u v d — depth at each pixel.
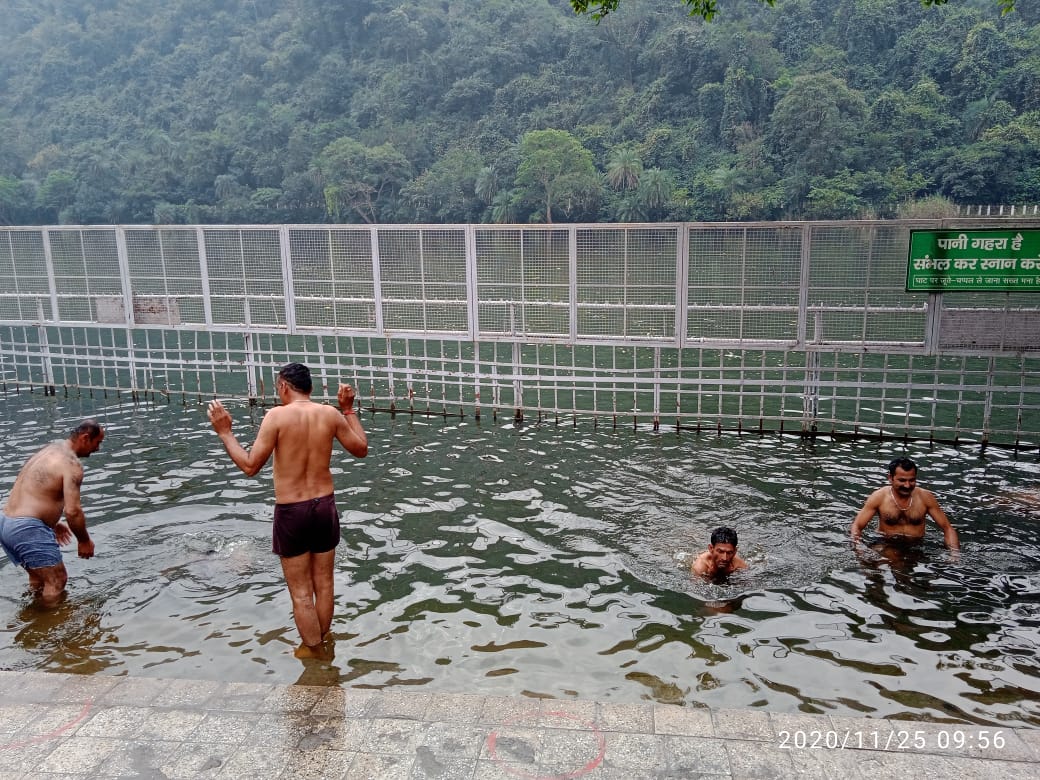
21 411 10.77
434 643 4.51
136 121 102.44
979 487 7.09
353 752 3.04
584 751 3.02
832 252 8.37
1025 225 7.69
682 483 7.34
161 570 5.50
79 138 100.81
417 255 9.83
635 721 3.23
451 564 5.64
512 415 10.55
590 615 4.82
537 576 5.40
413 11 101.75
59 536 5.27
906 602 4.91
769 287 8.62
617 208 72.81
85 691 3.54
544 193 72.69
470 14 103.00
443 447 8.80
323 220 85.69
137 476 7.74
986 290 7.96
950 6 81.56
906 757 2.96
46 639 4.56
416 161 87.44
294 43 103.88
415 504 6.92
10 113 108.56
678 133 78.81
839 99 71.38
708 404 11.83
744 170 71.00
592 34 92.19
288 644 4.50
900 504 5.87
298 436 4.25
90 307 11.23
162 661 4.32
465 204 78.75
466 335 9.88
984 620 4.68
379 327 10.21
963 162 65.69
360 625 4.73
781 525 6.21
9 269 11.50
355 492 7.27
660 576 5.35
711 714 3.27
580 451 8.53
